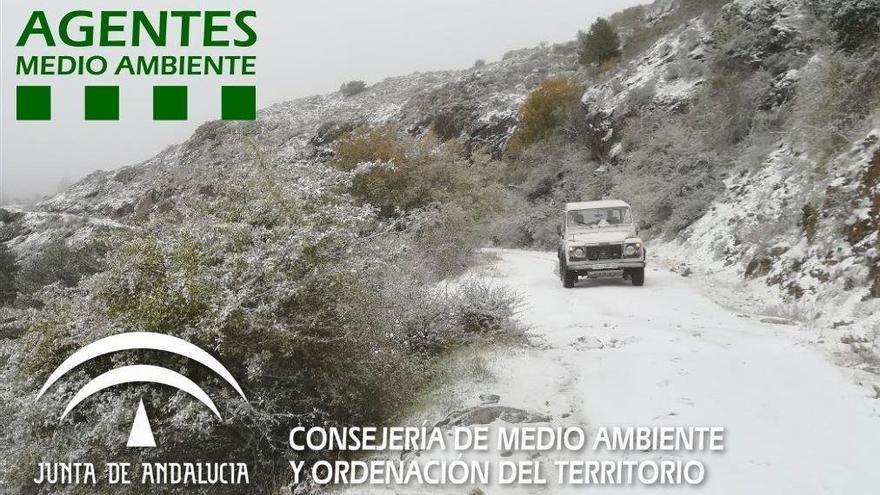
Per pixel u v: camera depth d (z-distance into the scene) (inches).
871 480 196.5
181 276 234.4
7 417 261.4
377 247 288.8
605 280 653.3
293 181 297.7
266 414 235.1
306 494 237.5
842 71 563.8
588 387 302.5
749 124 796.0
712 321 434.6
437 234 726.5
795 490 193.9
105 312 251.9
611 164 1071.0
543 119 1376.7
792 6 847.1
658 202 846.5
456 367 323.9
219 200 284.7
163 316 231.8
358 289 257.3
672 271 680.4
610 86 1266.0
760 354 338.3
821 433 235.3
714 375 307.0
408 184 887.1
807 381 291.6
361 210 280.4
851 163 502.0
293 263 244.1
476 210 946.7
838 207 479.8
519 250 1115.9
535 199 1243.2
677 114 965.2
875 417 244.8
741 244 617.3
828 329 383.6
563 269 628.1
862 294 395.9
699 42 1082.7
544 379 314.8
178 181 329.1
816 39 767.1
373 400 275.3
